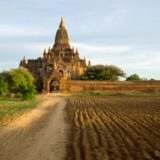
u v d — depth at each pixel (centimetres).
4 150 728
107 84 5569
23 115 1598
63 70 7606
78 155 670
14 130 1062
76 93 5375
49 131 1030
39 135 948
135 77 8250
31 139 877
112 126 1098
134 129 1018
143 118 1346
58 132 1002
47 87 5528
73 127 1106
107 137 877
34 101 3142
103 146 757
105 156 656
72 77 7788
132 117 1395
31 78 4969
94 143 796
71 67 7881
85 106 2228
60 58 7888
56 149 735
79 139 858
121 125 1120
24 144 802
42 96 4534
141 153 677
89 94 4922
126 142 800
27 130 1061
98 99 3341
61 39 9150
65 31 9300
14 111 1845
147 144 771
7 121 1320
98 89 5550
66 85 5509
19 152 705
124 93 5250
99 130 1011
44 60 8144
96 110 1838
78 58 8525
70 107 2177
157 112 1641
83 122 1239
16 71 4719
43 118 1461
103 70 6456
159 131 970
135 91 5528
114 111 1738
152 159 625
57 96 4503
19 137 913
